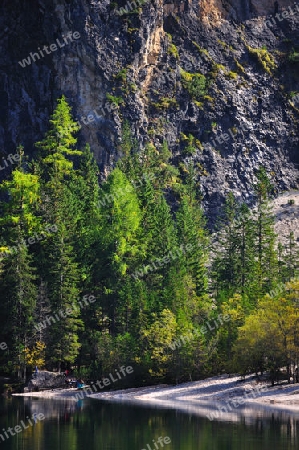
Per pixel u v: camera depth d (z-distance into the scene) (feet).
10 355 392.06
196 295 460.96
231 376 354.74
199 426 236.84
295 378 330.75
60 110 561.43
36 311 394.73
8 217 450.71
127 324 408.26
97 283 452.35
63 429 233.96
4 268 408.26
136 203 490.90
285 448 201.67
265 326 321.73
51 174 537.24
